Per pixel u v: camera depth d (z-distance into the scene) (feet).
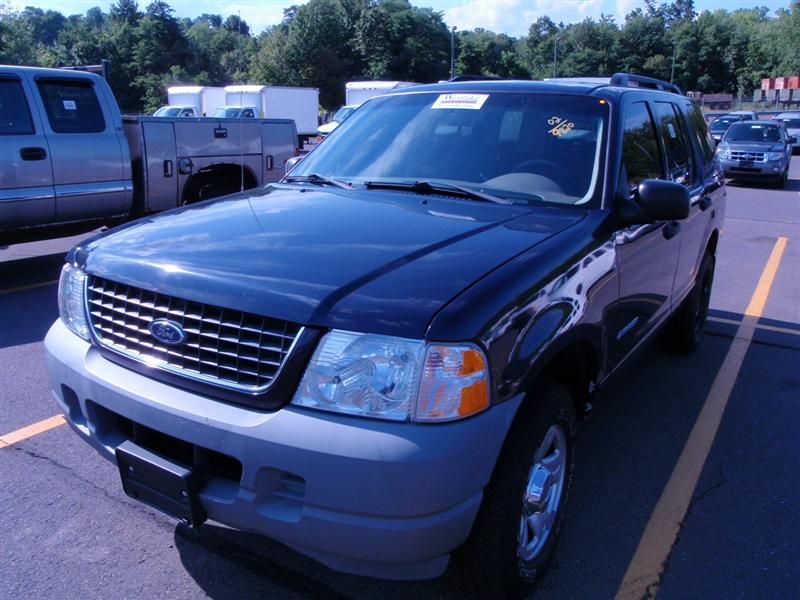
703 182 16.47
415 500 6.95
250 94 127.75
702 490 11.85
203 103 143.84
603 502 11.43
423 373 7.01
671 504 11.40
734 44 328.70
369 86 127.44
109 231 10.22
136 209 26.99
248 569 9.49
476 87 13.19
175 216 10.41
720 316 22.56
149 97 258.78
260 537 10.19
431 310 7.22
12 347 18.08
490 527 7.92
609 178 10.93
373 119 13.62
